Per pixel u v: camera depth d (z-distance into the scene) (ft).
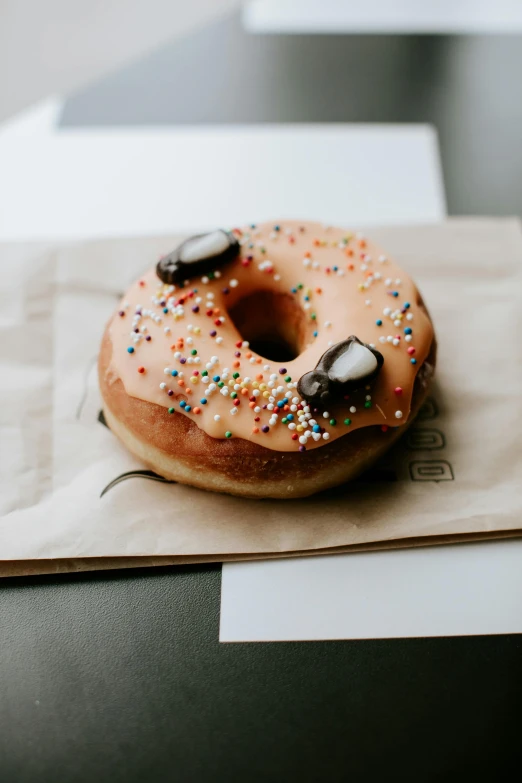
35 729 0.76
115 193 1.12
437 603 0.80
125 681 0.78
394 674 0.77
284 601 0.81
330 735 0.75
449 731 0.75
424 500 0.84
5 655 0.80
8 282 1.00
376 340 0.85
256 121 1.18
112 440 0.90
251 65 1.24
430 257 1.02
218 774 0.74
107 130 1.18
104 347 0.89
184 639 0.80
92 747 0.75
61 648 0.80
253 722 0.76
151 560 0.82
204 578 0.82
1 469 0.87
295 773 0.74
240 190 1.12
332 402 0.81
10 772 0.74
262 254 0.91
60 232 1.08
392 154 1.14
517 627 0.79
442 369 0.93
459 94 1.21
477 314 0.97
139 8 1.68
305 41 1.27
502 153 1.15
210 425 0.82
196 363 0.84
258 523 0.83
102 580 0.83
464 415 0.90
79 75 1.60
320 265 0.90
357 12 1.30
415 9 1.29
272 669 0.78
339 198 1.11
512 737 0.74
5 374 0.94
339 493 0.85
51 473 0.87
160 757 0.75
